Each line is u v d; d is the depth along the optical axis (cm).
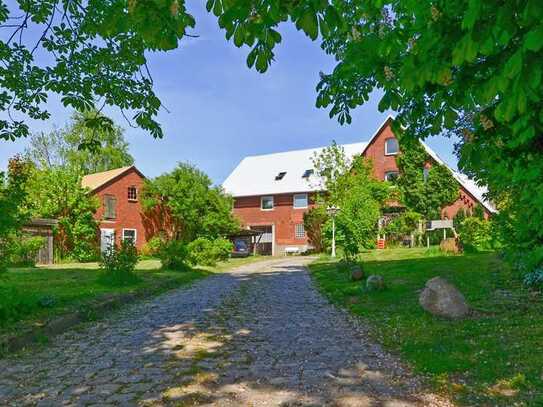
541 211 568
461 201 3728
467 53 304
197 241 2589
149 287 1498
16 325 832
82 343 784
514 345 645
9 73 871
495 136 489
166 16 345
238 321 972
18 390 541
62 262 3158
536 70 291
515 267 1230
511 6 281
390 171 4122
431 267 1722
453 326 798
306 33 312
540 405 445
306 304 1213
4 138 935
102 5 661
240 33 316
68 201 3247
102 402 495
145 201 3809
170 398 502
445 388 512
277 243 4728
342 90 634
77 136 5922
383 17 465
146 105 803
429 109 584
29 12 784
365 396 496
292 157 5162
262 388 530
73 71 854
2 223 894
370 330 843
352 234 2117
